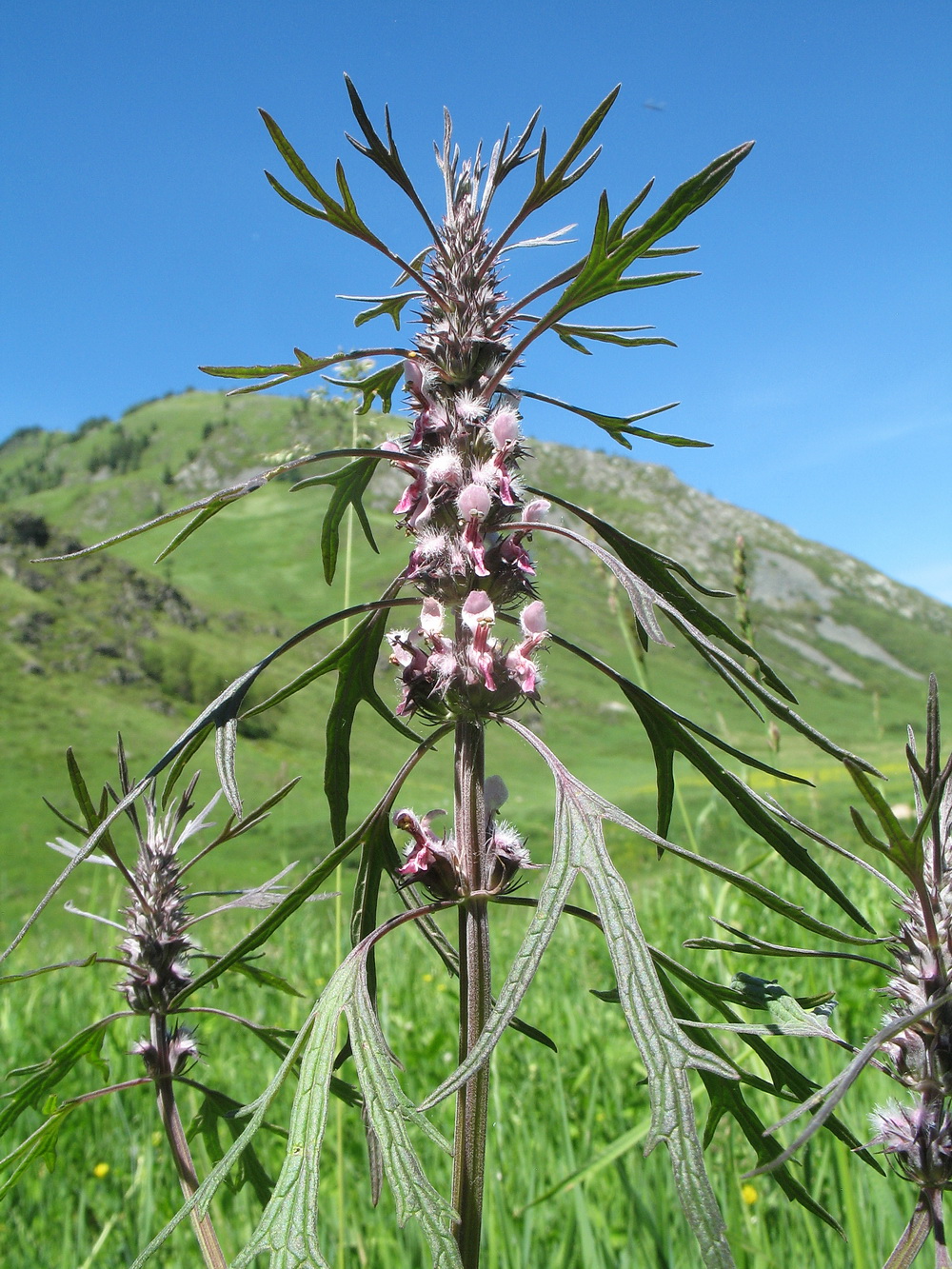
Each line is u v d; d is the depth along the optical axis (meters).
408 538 1.86
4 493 144.88
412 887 1.94
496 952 6.12
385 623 1.87
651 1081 1.25
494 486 1.72
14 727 46.31
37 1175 3.67
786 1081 1.69
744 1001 1.66
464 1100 1.65
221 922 7.94
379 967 5.87
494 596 1.79
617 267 1.62
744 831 5.32
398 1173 1.32
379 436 2.13
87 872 20.38
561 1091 3.47
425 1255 2.99
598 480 148.88
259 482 1.62
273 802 2.02
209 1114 2.21
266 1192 2.21
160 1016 2.13
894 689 102.12
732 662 1.43
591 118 1.57
